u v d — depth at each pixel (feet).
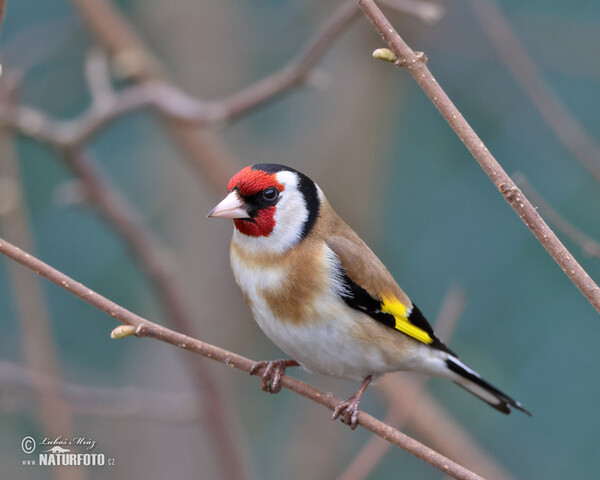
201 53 42.01
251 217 23.06
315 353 23.49
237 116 30.99
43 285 40.27
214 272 40.45
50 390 28.91
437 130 43.42
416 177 43.11
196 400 31.09
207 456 38.09
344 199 41.55
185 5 41.75
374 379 24.21
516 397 38.96
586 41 41.09
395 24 40.47
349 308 23.16
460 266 41.34
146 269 32.22
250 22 43.37
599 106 43.96
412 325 24.04
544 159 40.88
